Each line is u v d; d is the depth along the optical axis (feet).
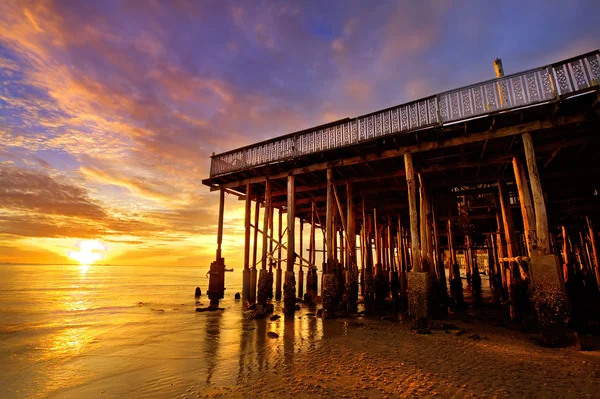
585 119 31.94
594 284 74.23
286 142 50.98
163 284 159.02
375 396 18.12
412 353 26.66
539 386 18.78
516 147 39.86
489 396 17.60
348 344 30.42
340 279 54.70
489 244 91.15
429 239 49.60
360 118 43.34
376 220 67.62
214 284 61.26
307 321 44.09
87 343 35.88
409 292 36.86
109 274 309.01
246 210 59.26
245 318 48.80
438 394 18.06
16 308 67.82
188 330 41.88
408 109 39.22
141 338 37.93
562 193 55.98
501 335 32.83
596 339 30.14
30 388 22.25
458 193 58.90
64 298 88.48
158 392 20.65
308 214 82.99
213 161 61.62
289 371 23.36
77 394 20.99
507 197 47.91
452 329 35.53
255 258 64.69
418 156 44.06
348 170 51.34
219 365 26.02
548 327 28.14
